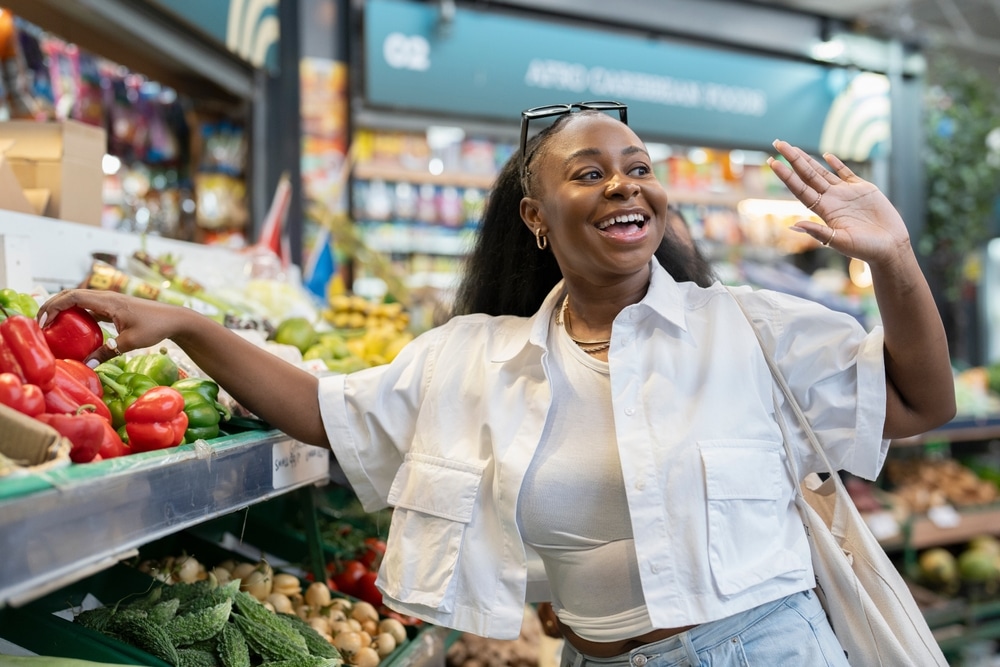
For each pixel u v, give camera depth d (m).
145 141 3.87
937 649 1.42
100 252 2.12
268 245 3.30
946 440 4.36
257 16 3.80
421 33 4.87
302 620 1.83
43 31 3.11
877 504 4.02
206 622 1.45
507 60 5.10
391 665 1.81
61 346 1.28
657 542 1.30
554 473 1.40
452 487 1.45
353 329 3.10
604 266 1.40
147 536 1.05
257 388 1.49
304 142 4.71
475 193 5.64
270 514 2.27
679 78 5.62
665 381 1.38
